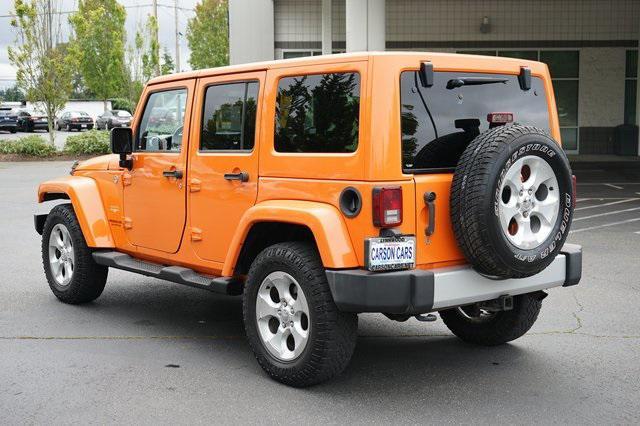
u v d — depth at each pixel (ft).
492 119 15.75
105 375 16.58
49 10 90.74
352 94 14.80
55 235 23.07
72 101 209.87
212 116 17.94
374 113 14.38
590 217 41.70
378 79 14.44
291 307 15.49
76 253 22.08
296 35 77.15
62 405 14.80
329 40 73.41
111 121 156.25
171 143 19.24
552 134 17.40
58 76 91.61
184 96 18.81
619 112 80.94
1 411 14.48
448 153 15.35
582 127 81.30
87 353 18.17
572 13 79.00
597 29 79.25
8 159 87.66
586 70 80.12
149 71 123.03
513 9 78.74
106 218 21.66
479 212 14.06
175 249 19.06
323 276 14.93
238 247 16.60
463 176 14.30
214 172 17.62
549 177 14.93
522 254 14.47
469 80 15.65
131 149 20.22
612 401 15.02
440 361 17.63
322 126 15.31
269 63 16.47
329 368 15.07
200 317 21.70
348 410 14.56
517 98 16.71
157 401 15.03
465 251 14.55
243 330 20.34
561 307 22.54
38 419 14.10
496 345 18.79
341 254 14.40
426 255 14.80
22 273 27.73
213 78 17.93
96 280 22.34
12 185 60.23
